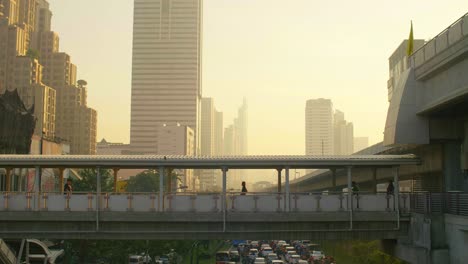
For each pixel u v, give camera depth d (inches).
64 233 1161.4
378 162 1186.6
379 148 1860.2
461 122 1261.1
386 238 1198.9
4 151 2181.3
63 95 7829.7
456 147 1283.2
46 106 6304.1
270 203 1171.3
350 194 1182.9
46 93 6318.9
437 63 1147.3
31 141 2459.4
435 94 1203.9
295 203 1172.5
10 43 6727.4
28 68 6569.9
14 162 1143.0
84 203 1155.9
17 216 1147.3
